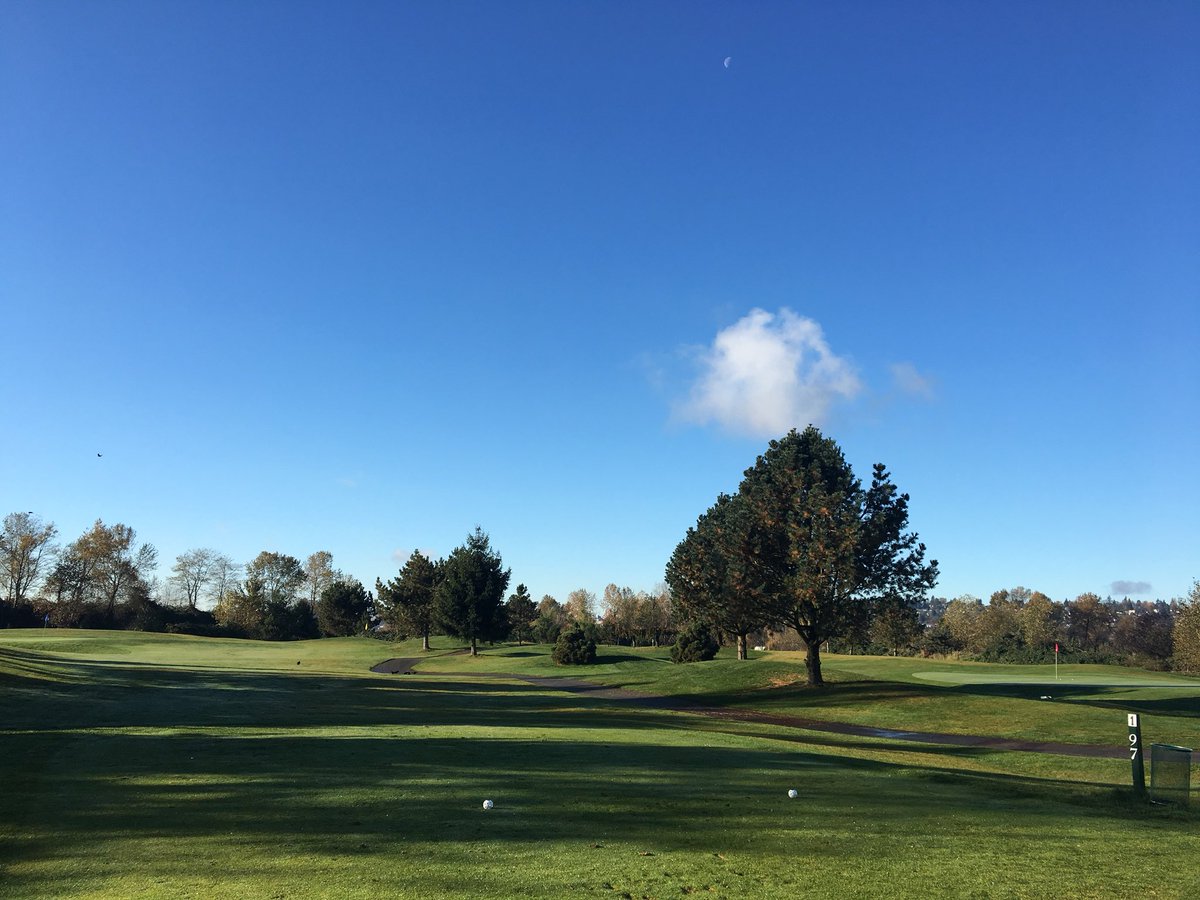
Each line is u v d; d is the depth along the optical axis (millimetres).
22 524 89938
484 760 12352
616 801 9523
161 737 14664
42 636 62969
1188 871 7160
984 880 6699
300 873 6352
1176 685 38562
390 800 9211
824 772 12781
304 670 44500
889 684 33062
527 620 90812
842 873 6762
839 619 32344
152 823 8016
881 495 31969
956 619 98875
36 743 13477
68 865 6566
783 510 32625
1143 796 11461
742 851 7395
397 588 72000
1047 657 72562
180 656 51656
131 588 95750
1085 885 6633
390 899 5746
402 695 29766
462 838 7535
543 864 6723
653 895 6012
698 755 14062
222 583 115750
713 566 42188
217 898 5742
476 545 64375
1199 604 62750
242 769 11133
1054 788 12531
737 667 39594
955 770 15031
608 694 35781
